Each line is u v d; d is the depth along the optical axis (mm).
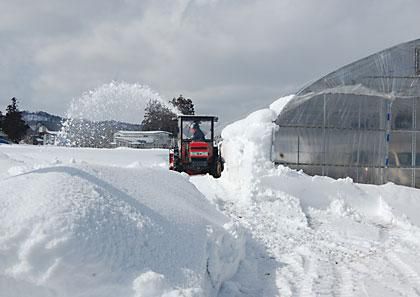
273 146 9961
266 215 7262
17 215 2961
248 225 6418
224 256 4211
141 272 2973
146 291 2836
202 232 3967
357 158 10094
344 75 10148
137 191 4219
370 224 7344
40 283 2664
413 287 4395
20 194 3305
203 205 5250
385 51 10180
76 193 3406
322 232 6645
